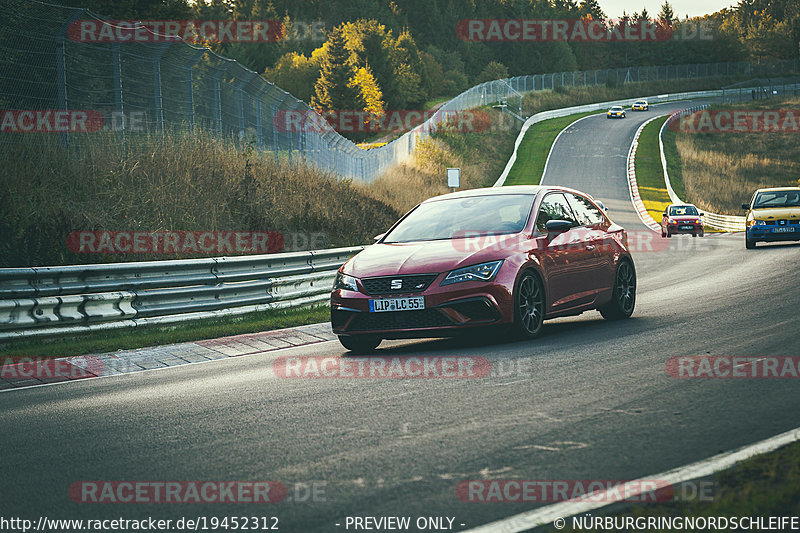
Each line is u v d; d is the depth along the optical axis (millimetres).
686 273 63625
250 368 30188
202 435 19609
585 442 17344
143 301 41844
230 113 79125
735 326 33281
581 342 31234
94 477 16516
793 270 57188
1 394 27016
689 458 15867
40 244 47688
